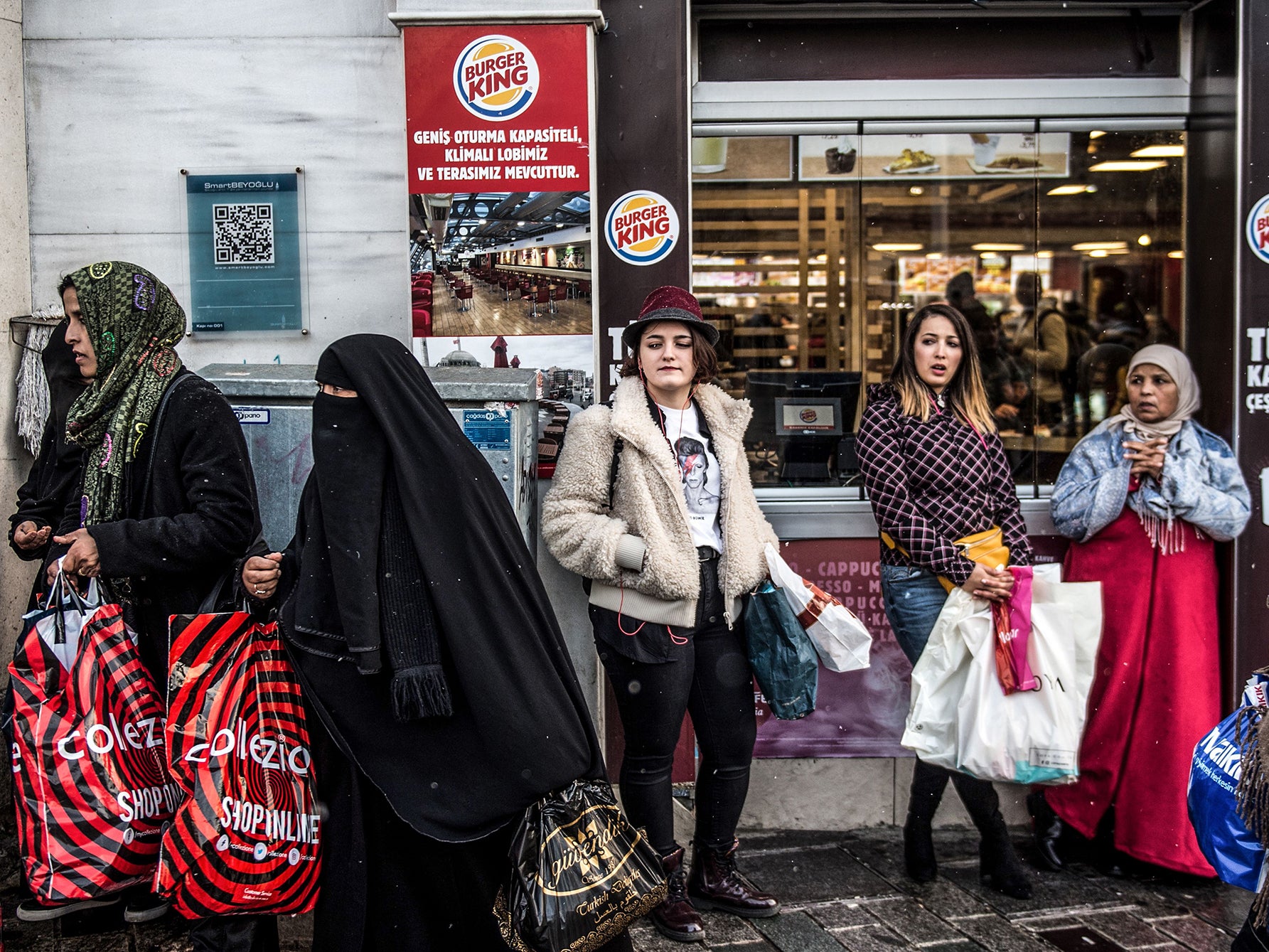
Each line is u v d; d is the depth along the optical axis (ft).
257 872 7.86
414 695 7.63
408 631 7.77
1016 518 11.42
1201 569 11.85
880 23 13.14
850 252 14.24
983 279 14.82
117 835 8.23
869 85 13.17
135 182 12.28
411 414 8.03
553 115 11.69
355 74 12.16
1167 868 11.54
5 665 11.74
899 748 13.06
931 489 11.19
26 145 12.24
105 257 12.35
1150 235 13.94
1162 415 12.07
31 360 11.96
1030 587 10.55
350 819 8.04
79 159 12.26
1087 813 11.91
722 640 10.66
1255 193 12.15
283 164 12.25
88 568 8.23
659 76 12.00
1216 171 12.66
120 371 8.77
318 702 7.90
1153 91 13.17
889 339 14.70
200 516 8.44
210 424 8.73
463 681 7.77
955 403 11.69
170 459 8.75
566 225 11.84
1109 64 13.25
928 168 13.83
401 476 7.84
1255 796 6.73
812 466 13.82
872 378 14.53
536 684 8.01
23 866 8.21
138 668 8.44
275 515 10.11
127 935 10.08
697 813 11.02
